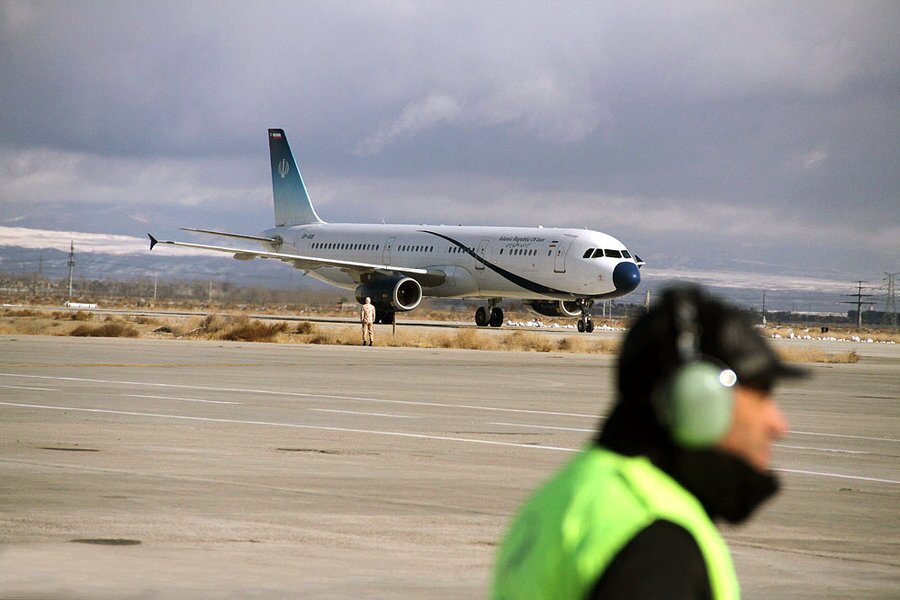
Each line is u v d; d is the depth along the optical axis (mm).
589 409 90875
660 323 9727
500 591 9867
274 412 81812
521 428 75125
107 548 36062
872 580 33750
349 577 32750
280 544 37125
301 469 54219
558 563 9273
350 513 42906
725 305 9906
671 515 9211
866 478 56469
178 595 30359
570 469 9891
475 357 169750
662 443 9648
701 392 9422
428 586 31828
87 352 155875
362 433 70000
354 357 160250
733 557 36719
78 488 47281
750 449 9680
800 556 37062
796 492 51219
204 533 38625
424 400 95062
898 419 90812
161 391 97250
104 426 70562
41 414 77000
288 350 175250
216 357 151625
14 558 34438
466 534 39344
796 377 9812
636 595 8828
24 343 177125
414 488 49219
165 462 55469
